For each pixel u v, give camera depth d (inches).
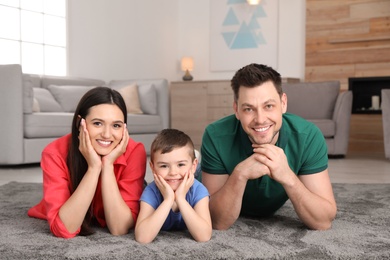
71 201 68.4
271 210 82.3
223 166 74.3
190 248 64.2
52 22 247.3
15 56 231.8
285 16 283.1
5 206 98.1
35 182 136.9
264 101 65.0
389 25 253.9
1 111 176.4
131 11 284.5
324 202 70.7
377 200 104.4
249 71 65.9
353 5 261.9
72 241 68.1
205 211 68.9
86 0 258.8
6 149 176.1
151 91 241.3
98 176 70.2
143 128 229.0
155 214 66.8
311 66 273.1
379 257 60.8
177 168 67.0
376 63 257.6
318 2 270.1
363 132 256.8
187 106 287.1
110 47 272.8
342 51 265.6
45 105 208.7
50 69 247.6
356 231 74.4
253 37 291.9
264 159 66.6
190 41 313.0
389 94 202.2
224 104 276.4
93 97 68.2
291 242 67.6
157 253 62.2
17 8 232.1
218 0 301.9
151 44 298.2
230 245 65.7
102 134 67.9
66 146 73.7
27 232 74.3
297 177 71.2
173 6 312.7
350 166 186.5
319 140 72.7
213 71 305.4
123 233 71.9
